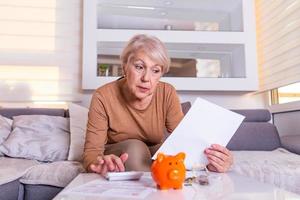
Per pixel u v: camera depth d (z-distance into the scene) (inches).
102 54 85.8
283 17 81.4
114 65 85.3
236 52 91.3
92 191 21.6
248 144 73.5
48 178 48.8
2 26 84.2
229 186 23.5
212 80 86.4
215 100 91.1
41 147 61.2
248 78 87.5
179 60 89.2
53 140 62.9
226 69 90.4
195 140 30.9
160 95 44.3
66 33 87.3
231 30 91.4
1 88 82.5
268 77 89.5
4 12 84.7
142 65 35.5
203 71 89.1
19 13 85.4
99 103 42.1
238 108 91.9
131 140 38.5
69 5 88.4
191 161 30.3
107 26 87.0
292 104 79.7
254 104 93.1
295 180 44.1
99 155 36.4
